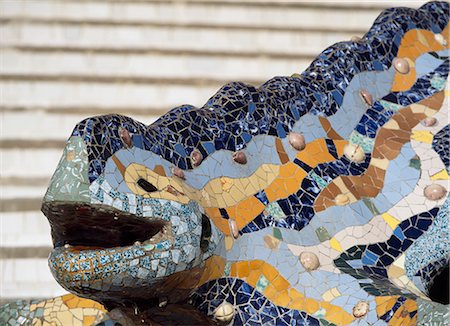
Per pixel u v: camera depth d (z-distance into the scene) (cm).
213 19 993
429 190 595
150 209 496
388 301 536
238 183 556
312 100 602
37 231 846
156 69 957
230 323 528
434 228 583
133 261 487
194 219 506
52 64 952
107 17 984
